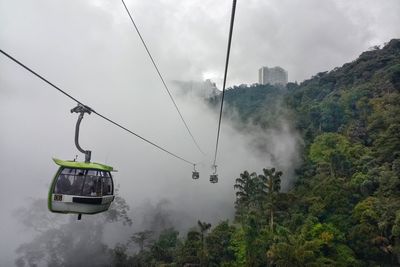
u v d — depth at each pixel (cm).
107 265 7112
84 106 1216
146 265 6156
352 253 5134
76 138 1227
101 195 1248
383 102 9156
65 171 1237
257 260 4675
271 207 5550
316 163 8281
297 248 4472
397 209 5300
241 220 6088
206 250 5378
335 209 6006
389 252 5103
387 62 12031
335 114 10125
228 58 854
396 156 6894
